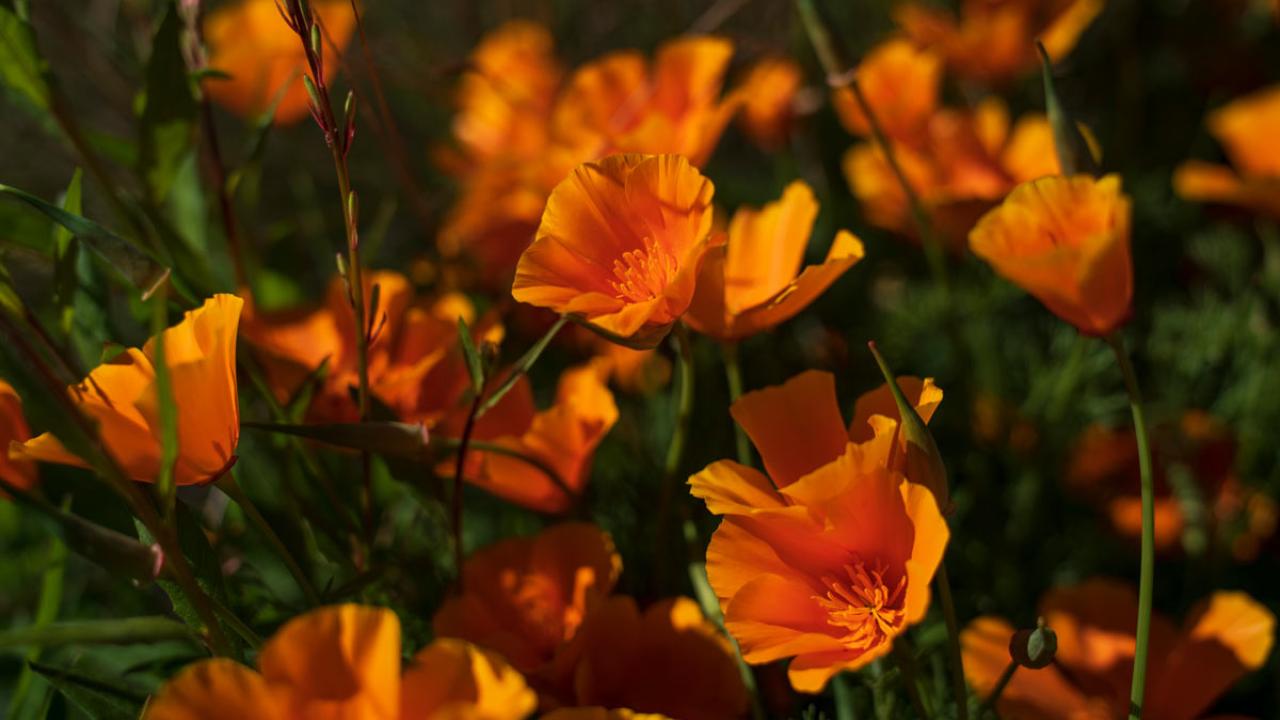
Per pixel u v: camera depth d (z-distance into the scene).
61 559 0.68
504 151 0.95
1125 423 0.84
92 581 0.79
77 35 0.93
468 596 0.66
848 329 0.93
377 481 0.74
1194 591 0.79
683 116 0.80
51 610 0.68
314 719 0.57
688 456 0.77
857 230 1.01
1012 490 0.82
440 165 1.00
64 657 0.72
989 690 0.68
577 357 0.89
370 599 0.68
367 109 0.75
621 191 0.62
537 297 0.62
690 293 0.61
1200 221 1.00
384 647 0.56
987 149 0.87
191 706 0.56
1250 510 0.80
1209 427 0.81
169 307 0.69
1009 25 0.90
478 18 1.29
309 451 0.68
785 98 0.96
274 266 0.81
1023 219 0.62
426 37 1.32
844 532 0.60
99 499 0.61
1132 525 0.80
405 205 1.15
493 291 0.88
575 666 0.65
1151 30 1.16
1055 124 0.65
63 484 0.61
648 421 0.83
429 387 0.70
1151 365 0.90
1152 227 1.00
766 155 1.28
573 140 0.80
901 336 0.86
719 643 0.65
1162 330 0.87
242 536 0.73
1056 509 0.84
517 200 0.85
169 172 0.72
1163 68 1.15
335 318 0.70
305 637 0.56
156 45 0.70
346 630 0.56
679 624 0.66
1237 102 1.10
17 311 0.61
